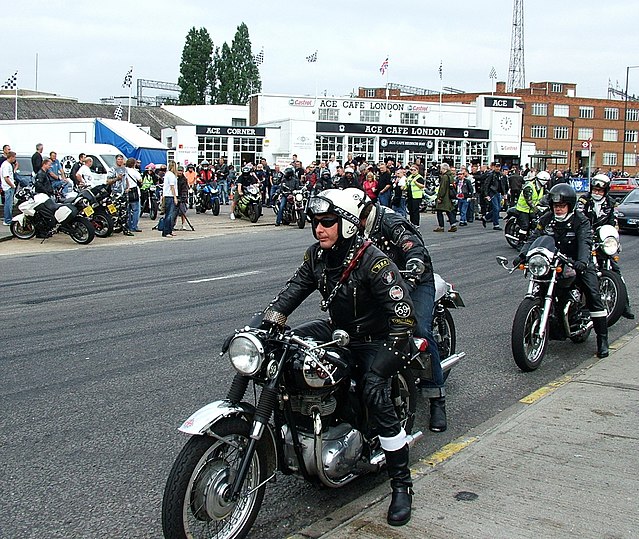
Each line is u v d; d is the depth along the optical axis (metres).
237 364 3.49
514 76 100.69
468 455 4.60
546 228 7.00
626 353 7.13
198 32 88.44
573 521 3.74
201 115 58.78
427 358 5.01
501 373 6.69
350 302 3.92
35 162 19.22
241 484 3.50
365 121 50.66
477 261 13.84
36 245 16.17
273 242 17.09
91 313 8.98
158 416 5.48
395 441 3.88
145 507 4.11
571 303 7.00
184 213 19.52
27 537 3.78
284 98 52.78
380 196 21.48
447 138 48.94
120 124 30.30
